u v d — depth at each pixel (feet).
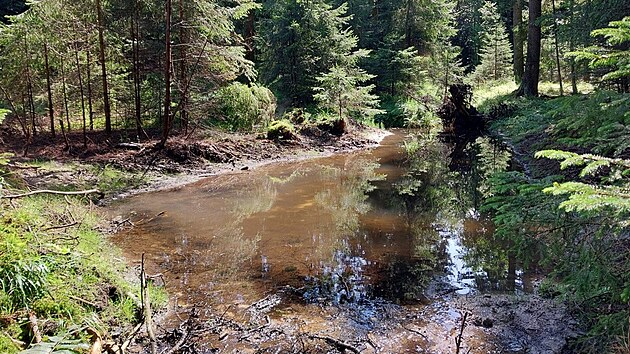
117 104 47.78
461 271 19.54
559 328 14.62
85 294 14.80
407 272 19.57
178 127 48.78
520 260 20.31
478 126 60.90
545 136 37.96
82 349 11.08
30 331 11.34
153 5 44.73
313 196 32.91
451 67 82.84
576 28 49.88
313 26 66.39
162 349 13.83
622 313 12.13
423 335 14.66
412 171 41.57
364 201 31.40
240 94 51.13
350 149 52.26
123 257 20.74
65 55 39.91
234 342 14.38
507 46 95.45
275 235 24.38
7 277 11.84
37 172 31.78
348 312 16.25
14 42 37.50
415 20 89.81
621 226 11.49
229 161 42.63
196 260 20.85
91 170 34.45
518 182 15.02
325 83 60.54
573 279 12.96
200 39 44.42
